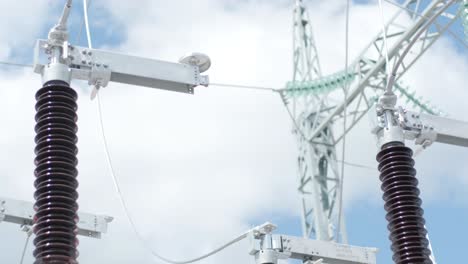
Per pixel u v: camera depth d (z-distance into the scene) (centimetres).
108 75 1152
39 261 971
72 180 1028
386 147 1248
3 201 1475
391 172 1218
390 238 1195
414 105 4072
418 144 1321
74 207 1016
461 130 1335
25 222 1489
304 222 4447
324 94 4409
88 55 1145
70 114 1071
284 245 1555
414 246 1163
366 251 1648
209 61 1229
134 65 1179
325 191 4447
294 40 4525
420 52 3728
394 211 1193
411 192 1202
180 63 1217
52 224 987
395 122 1277
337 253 1614
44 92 1077
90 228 1502
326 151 4509
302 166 4559
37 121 1068
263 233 1545
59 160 1029
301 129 4581
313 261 1591
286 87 4381
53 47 1116
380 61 3959
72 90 1087
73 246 992
